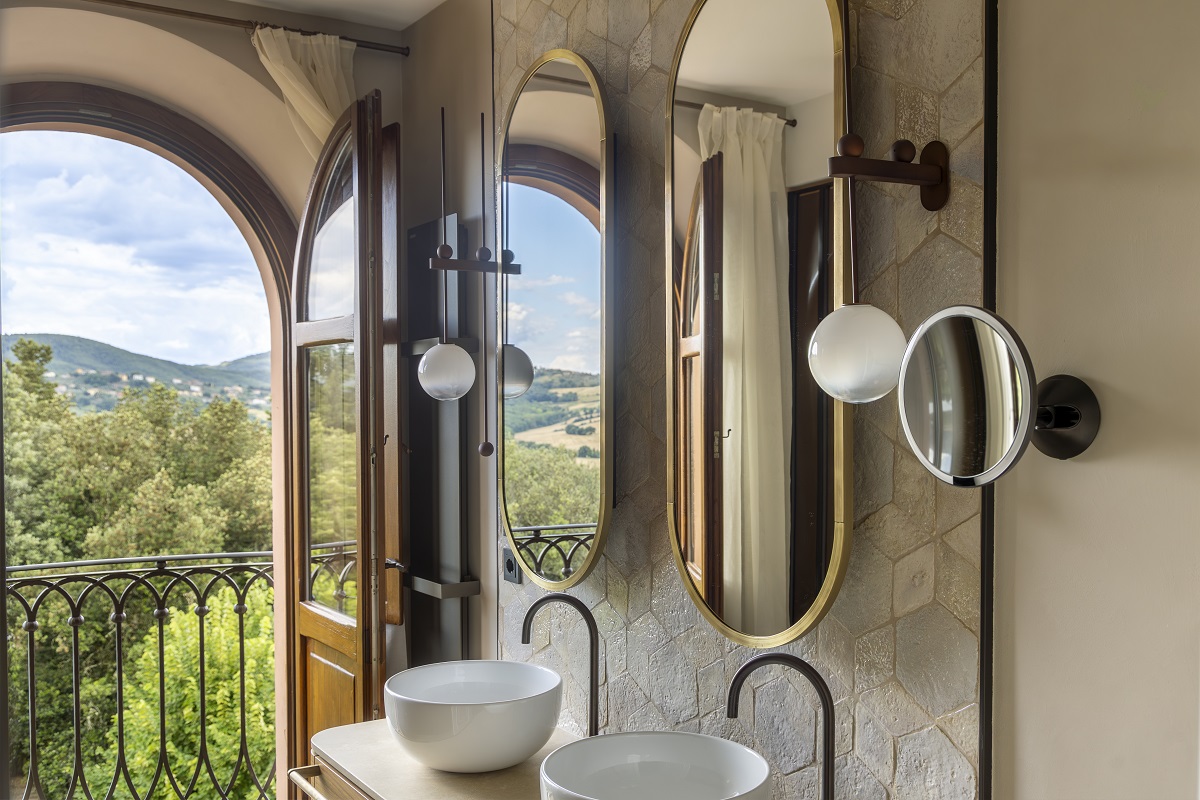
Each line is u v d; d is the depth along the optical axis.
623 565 1.94
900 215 1.28
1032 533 1.12
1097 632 1.05
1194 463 0.96
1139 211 1.01
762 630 1.48
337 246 2.82
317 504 2.98
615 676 1.97
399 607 2.74
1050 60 1.09
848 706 1.38
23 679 6.98
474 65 2.70
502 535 2.45
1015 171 1.14
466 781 1.72
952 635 1.22
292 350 3.02
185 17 2.79
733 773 1.46
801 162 1.39
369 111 2.59
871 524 1.34
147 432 8.11
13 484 7.64
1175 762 0.97
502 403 2.35
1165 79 0.98
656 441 1.84
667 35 1.80
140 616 7.60
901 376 1.10
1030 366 0.96
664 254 1.79
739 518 1.53
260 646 6.81
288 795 3.23
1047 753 1.10
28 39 2.75
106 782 6.96
